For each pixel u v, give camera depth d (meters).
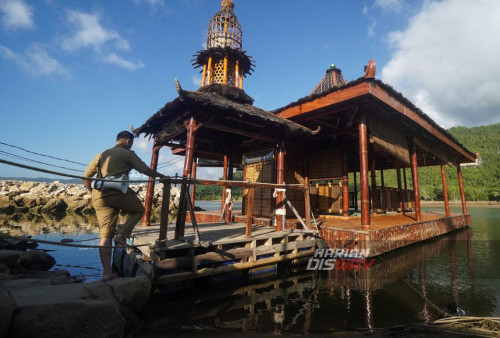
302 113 7.95
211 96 5.84
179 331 2.96
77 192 30.58
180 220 4.85
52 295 2.44
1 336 1.86
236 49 8.48
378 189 12.56
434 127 10.12
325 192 11.30
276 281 5.05
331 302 3.92
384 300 3.96
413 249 8.00
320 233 7.08
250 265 5.09
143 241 4.66
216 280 4.77
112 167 3.32
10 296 2.05
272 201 8.73
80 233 11.54
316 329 3.01
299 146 11.21
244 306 3.79
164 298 4.07
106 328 2.25
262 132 7.01
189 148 5.45
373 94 6.45
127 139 3.63
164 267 3.99
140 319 3.10
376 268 5.88
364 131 7.11
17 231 12.10
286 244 5.81
